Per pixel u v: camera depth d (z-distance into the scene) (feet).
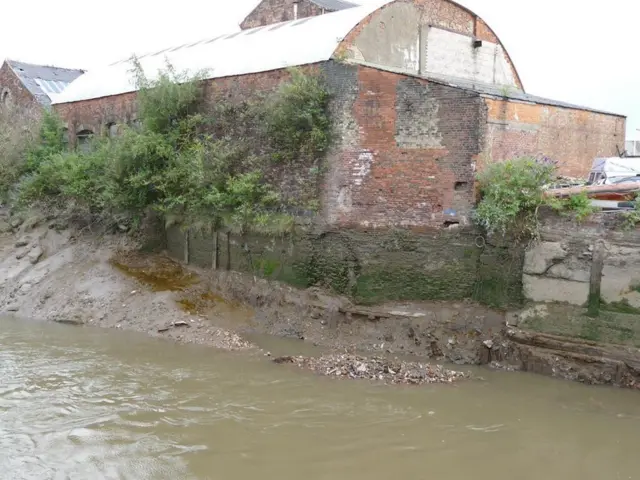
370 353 47.39
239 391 40.06
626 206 43.39
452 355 45.88
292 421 35.70
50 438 33.47
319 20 61.31
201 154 58.23
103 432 34.19
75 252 69.00
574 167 66.33
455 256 47.88
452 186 47.80
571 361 42.73
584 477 30.40
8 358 46.78
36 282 65.26
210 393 39.75
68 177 71.36
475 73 69.51
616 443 33.81
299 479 29.58
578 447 33.30
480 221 46.06
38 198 77.46
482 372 43.86
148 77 71.67
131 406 37.70
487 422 35.99
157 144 61.77
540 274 44.57
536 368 43.68
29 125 87.04
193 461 31.14
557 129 62.80
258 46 62.13
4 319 59.31
